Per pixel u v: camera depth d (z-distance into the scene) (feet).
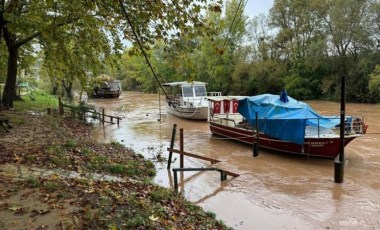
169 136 70.13
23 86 132.46
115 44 32.71
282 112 52.95
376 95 124.88
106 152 45.21
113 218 19.99
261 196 35.88
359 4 130.41
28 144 38.42
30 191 23.09
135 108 126.82
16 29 46.57
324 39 143.95
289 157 52.34
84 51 43.06
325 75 151.53
